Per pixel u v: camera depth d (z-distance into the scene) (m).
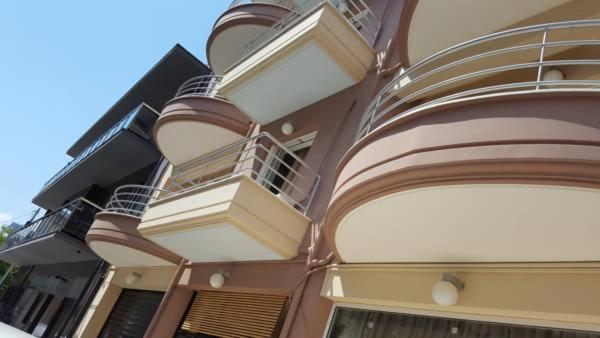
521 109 2.55
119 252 8.85
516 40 4.68
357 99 6.20
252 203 4.96
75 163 17.27
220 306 6.54
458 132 2.73
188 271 7.48
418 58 5.69
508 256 3.12
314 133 6.79
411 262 3.85
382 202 3.15
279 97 7.11
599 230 2.47
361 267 4.27
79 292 12.65
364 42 6.52
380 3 7.71
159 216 6.22
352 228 3.71
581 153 2.20
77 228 12.62
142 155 14.15
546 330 2.97
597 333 2.72
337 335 4.32
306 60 6.19
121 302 10.18
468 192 2.64
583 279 2.74
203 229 5.30
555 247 2.79
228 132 8.66
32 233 15.24
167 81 16.34
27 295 18.09
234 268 6.25
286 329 4.64
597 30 4.07
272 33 8.95
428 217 3.09
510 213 2.66
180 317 7.26
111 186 17.22
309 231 5.27
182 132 9.23
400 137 3.12
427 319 3.72
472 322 3.41
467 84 5.09
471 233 3.05
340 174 3.75
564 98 2.45
